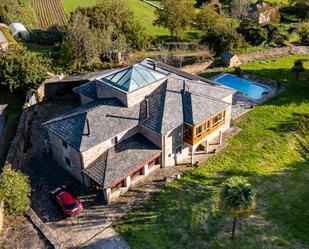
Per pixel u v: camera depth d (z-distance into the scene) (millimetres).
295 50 81312
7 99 60344
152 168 44500
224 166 45719
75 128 41375
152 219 37844
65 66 73438
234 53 77562
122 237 35812
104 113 42844
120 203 39844
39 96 58094
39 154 46969
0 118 55688
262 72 70500
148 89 45750
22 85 58375
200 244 35094
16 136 47281
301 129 52750
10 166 42000
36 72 58406
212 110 45688
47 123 43688
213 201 40062
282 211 39094
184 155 46938
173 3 96250
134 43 89125
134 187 42062
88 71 73500
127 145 43125
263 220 37875
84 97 50562
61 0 131750
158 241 35375
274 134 51844
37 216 37562
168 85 46469
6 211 37156
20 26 98500
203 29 98125
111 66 74250
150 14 123750
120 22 89625
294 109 57875
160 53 87312
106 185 38500
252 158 47188
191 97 45688
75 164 41906
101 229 36719
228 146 49250
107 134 41438
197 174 44250
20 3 118625
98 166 40688
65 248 34625
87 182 41656
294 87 64625
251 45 88500
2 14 103812
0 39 84188
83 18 82062
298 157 48094
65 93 60156
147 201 40156
